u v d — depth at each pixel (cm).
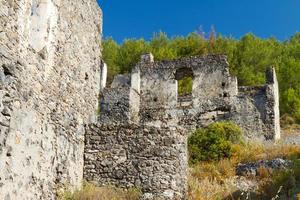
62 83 995
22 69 795
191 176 1413
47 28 930
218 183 1411
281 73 3581
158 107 2452
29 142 805
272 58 3859
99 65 1265
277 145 1927
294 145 1870
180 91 3108
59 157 948
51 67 934
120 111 2364
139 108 2473
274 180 1252
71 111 1041
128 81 3238
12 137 741
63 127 982
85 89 1145
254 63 3619
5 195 711
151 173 1071
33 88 839
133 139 1104
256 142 2097
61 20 1000
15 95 760
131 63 3769
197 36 3969
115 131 1115
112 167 1085
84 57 1150
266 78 2397
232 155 1738
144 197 1035
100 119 2358
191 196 1147
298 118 3250
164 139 1102
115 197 981
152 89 2497
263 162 1539
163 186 1059
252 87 2358
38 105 855
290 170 1289
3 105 720
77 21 1105
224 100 2350
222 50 3681
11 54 758
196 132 1898
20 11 798
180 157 1102
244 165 1554
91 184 1066
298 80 3606
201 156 1756
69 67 1042
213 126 1909
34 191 817
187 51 3784
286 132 2872
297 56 4122
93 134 1117
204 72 2436
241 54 3625
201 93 2403
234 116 2303
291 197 1092
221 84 2388
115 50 3991
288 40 4728
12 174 735
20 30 796
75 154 1048
